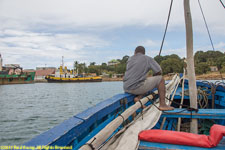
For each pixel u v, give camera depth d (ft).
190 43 9.82
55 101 69.46
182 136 5.90
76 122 5.10
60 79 231.71
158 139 5.91
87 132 6.39
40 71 331.57
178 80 23.89
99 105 7.32
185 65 25.13
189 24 9.78
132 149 5.40
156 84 9.59
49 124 34.42
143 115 8.77
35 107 55.26
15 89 143.43
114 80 356.59
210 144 5.52
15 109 52.01
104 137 4.84
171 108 9.37
